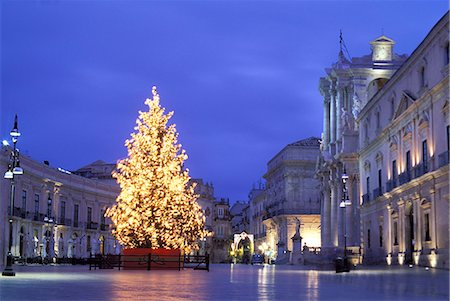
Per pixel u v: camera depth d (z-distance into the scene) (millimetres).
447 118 31969
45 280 19766
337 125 62094
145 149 35562
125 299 11938
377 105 47625
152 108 35938
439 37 32812
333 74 62875
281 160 85438
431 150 34438
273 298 12625
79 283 17891
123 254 34250
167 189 35312
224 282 19812
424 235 36031
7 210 53125
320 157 67812
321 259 57938
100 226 74625
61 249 65562
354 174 56438
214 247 127500
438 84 32219
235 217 152625
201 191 117312
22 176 56719
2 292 13656
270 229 93812
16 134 27609
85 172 90812
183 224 36219
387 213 44188
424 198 35656
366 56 61562
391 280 22344
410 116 38344
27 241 57562
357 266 44594
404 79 40125
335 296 13414
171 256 33531
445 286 17859
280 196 87062
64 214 67125
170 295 13219
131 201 35031
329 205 66062
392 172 43125
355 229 56531
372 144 48688
